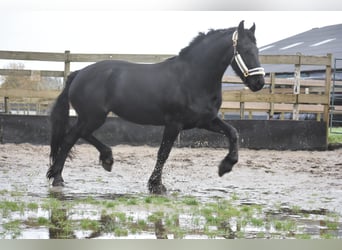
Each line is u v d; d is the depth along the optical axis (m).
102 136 12.96
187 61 7.92
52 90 13.05
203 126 8.04
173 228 5.73
